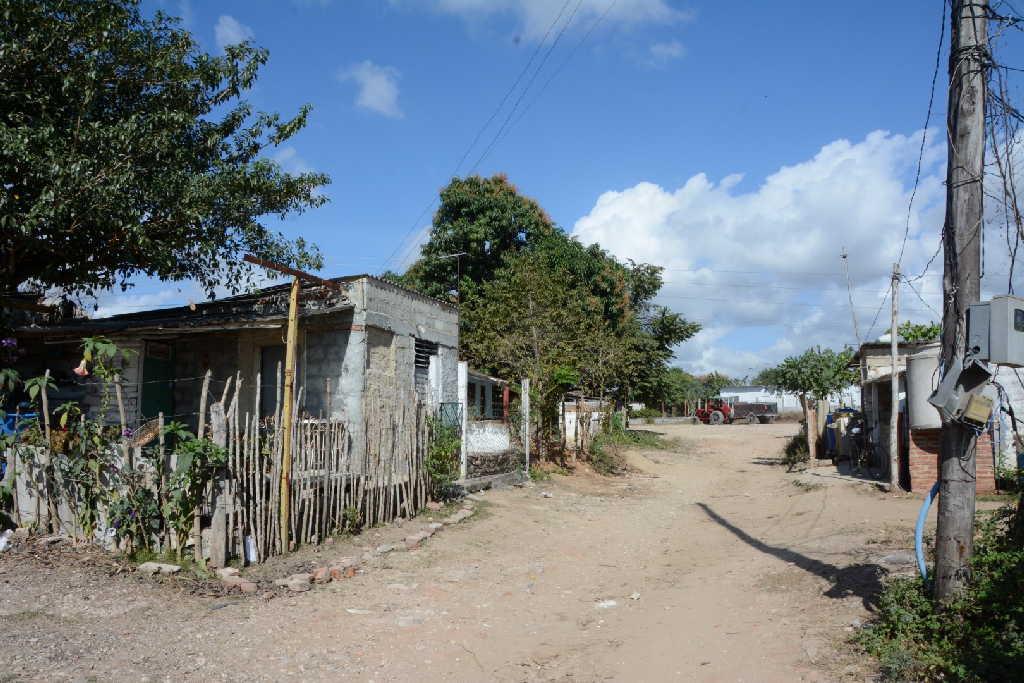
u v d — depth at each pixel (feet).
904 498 41.96
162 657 17.33
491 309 69.26
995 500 38.32
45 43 34.58
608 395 87.86
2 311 41.98
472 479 47.55
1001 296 17.72
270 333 44.55
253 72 43.32
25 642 17.49
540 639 20.61
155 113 37.63
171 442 28.73
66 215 34.14
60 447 26.84
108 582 22.62
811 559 28.60
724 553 32.81
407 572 27.22
